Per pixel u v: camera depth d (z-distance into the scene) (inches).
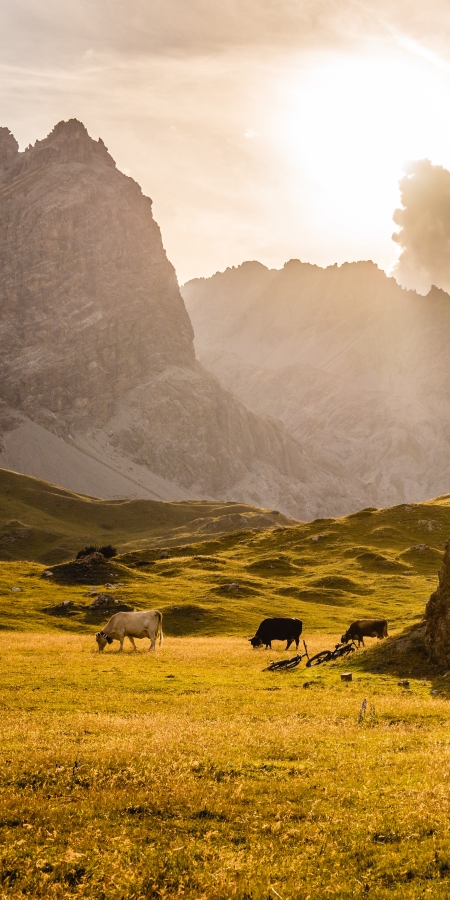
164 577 3767.2
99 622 2667.3
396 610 2994.6
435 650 1419.8
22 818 501.0
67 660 1619.1
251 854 444.8
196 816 511.2
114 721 866.8
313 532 5191.9
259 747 717.3
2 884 410.9
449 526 5073.8
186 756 665.6
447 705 1029.8
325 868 427.5
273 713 970.1
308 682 1305.4
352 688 1229.7
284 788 565.3
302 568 4175.7
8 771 603.2
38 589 3230.8
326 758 679.1
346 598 3282.5
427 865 423.2
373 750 712.4
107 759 641.0
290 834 478.3
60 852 449.7
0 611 2741.1
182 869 428.1
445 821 482.3
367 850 449.7
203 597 3102.9
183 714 956.0
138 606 2898.6
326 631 2527.1
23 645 1941.4
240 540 5354.3
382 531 4960.6
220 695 1141.1
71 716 921.5
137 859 441.7
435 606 1450.5
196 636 2454.5
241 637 2399.1
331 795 553.0
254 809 520.4
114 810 518.3
